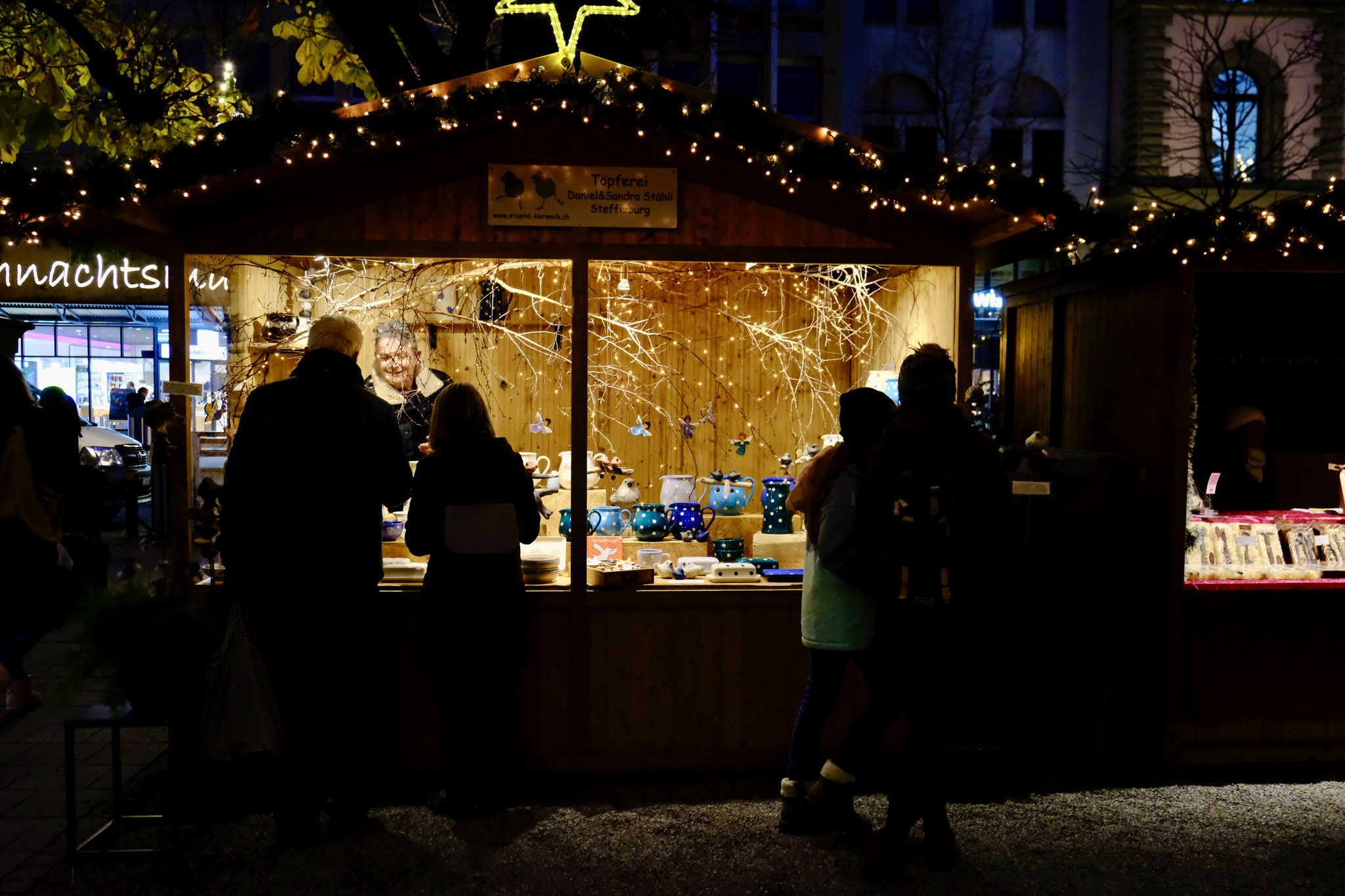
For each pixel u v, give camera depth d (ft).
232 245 12.58
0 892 9.94
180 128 22.25
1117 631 13.89
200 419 13.87
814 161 11.52
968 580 9.86
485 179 12.72
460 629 11.39
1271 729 13.47
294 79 52.03
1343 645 13.39
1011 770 13.62
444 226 12.73
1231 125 49.98
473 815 11.87
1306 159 49.24
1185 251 12.72
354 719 11.34
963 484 9.96
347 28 19.31
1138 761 13.89
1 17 20.12
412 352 16.06
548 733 13.02
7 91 19.47
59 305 39.47
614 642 12.97
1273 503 16.19
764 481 14.88
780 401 17.71
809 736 11.30
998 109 59.67
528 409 17.22
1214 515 14.67
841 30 58.75
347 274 15.89
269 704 10.78
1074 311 15.93
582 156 12.78
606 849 10.97
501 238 12.78
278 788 11.02
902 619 9.86
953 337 13.41
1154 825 11.69
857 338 17.70
